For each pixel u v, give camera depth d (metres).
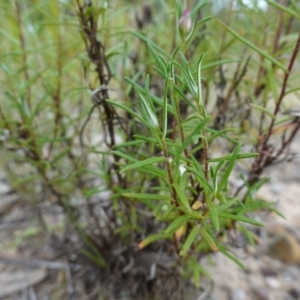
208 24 0.27
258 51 0.18
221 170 0.24
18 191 0.34
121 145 0.16
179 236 0.20
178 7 0.18
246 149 0.36
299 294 0.28
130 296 0.27
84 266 0.30
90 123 0.29
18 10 0.27
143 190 0.22
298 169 0.42
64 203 0.28
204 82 0.23
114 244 0.27
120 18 0.33
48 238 0.33
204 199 0.15
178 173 0.15
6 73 0.25
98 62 0.20
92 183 0.31
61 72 0.25
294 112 0.19
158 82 0.25
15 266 0.31
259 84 0.24
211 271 0.29
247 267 0.30
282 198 0.37
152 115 0.13
